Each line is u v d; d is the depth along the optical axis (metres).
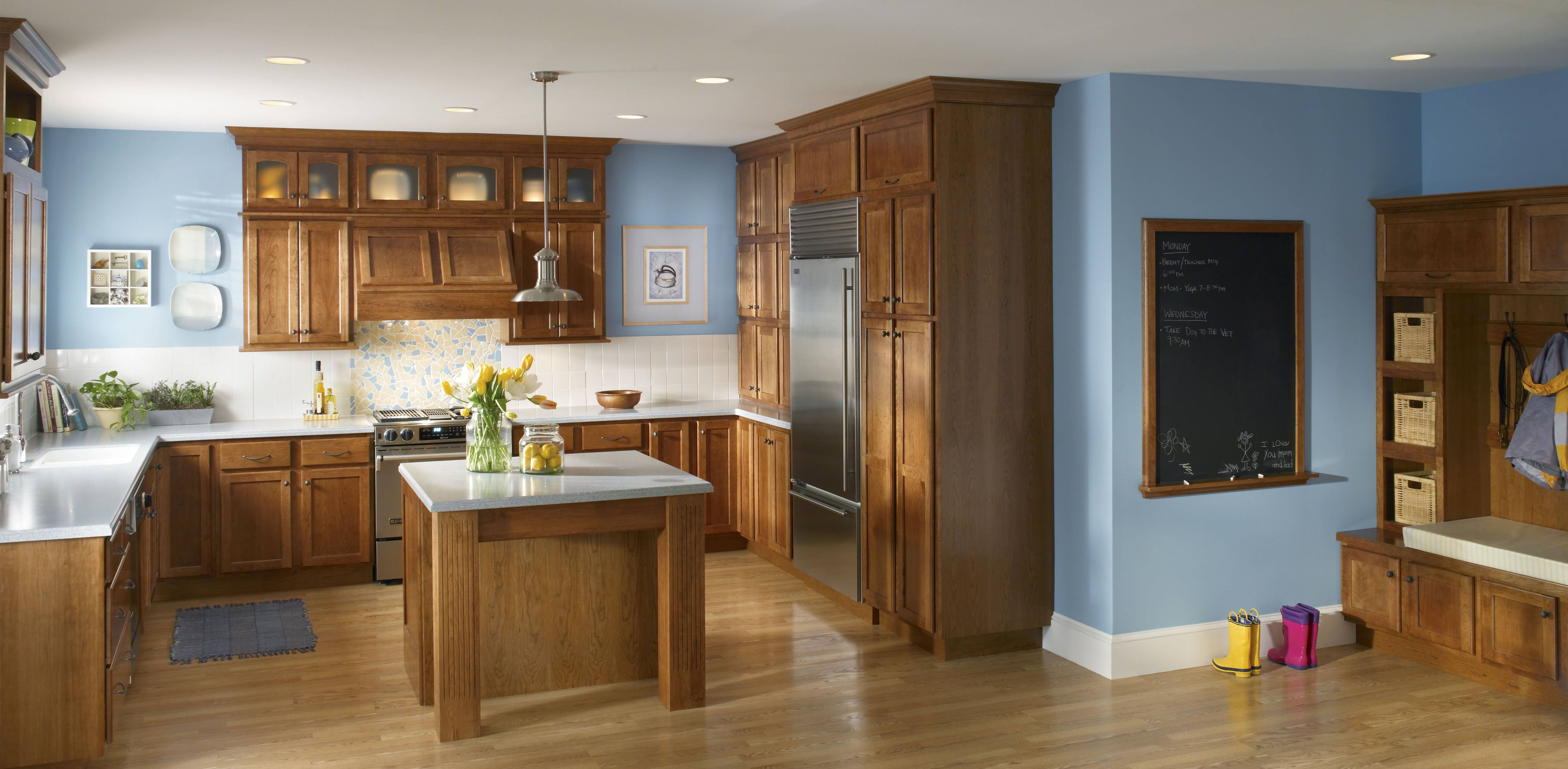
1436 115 5.47
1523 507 5.29
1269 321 5.21
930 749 4.18
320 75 4.81
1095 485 5.04
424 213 6.77
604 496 4.36
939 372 5.05
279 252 6.55
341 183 6.59
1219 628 5.21
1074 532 5.20
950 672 5.07
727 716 4.51
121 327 6.49
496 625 4.69
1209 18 3.85
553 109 5.78
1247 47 4.34
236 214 6.66
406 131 6.55
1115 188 4.86
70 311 6.38
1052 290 5.25
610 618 4.88
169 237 6.54
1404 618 5.19
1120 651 5.00
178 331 6.60
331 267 6.63
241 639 5.47
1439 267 5.15
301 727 4.36
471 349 7.27
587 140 7.09
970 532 5.17
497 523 4.27
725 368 7.86
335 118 6.04
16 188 4.23
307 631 5.62
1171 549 5.09
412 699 4.68
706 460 7.34
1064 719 4.49
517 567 4.70
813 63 4.60
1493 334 5.32
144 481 5.38
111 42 4.16
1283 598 5.37
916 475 5.24
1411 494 5.42
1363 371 5.48
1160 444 5.01
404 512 5.11
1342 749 4.20
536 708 4.59
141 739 4.21
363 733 4.30
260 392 6.79
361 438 6.46
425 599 4.55
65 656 3.73
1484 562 4.80
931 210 5.01
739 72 4.77
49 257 6.32
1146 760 4.09
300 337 6.60
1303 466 5.33
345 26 3.91
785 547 6.69
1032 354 5.23
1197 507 5.12
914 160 5.11
